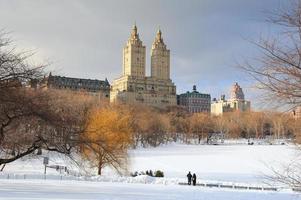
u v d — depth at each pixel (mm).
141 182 41750
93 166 45875
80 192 26484
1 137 18188
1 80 16578
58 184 33438
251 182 45812
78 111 26969
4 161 19922
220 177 54938
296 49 10055
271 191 31547
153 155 98125
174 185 38219
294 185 12016
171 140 174500
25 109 17719
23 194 23594
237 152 110188
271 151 107312
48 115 18547
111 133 42875
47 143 20062
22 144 20031
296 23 10055
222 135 179000
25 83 17453
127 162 50656
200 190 31688
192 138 184250
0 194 23297
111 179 43594
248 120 154000
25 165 54906
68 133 19953
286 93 10047
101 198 23062
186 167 69688
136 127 124500
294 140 11203
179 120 181375
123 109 110750
